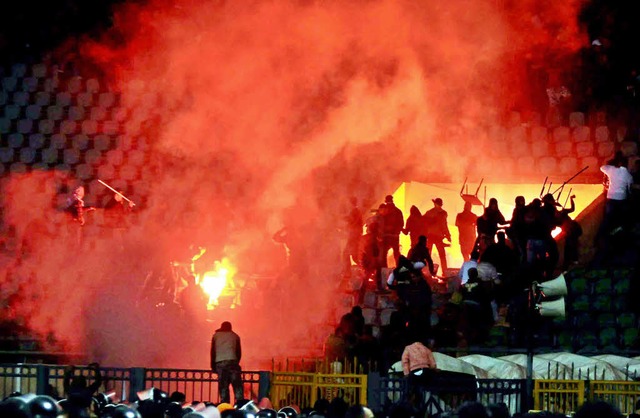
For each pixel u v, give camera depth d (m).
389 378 60.28
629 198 89.94
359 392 60.94
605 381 60.16
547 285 61.22
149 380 66.25
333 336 70.81
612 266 89.31
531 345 61.19
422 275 77.12
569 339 81.00
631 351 77.38
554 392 60.03
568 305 85.00
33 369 73.44
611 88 107.50
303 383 62.56
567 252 87.44
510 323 78.25
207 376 81.88
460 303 79.31
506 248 80.12
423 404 58.12
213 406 39.16
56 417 30.72
